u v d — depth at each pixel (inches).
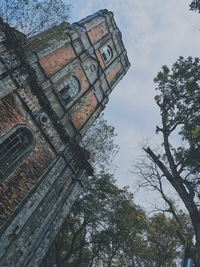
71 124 715.4
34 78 602.5
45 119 625.9
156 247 1058.1
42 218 554.3
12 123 553.3
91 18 876.6
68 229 1093.8
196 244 362.3
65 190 634.2
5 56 553.9
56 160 628.4
